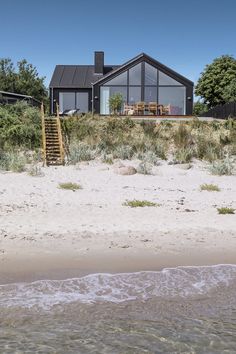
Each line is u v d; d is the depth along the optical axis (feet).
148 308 19.02
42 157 69.41
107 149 75.51
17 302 19.12
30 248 26.40
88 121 86.48
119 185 50.08
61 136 73.72
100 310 18.67
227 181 55.26
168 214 35.94
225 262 25.12
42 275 22.38
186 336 16.57
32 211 35.78
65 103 118.42
